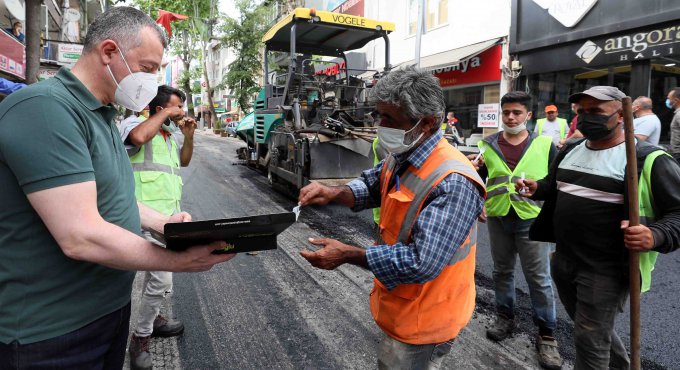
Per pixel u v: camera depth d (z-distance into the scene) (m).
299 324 3.31
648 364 2.82
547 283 2.87
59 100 1.24
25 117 1.19
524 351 3.00
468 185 1.54
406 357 1.66
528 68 9.81
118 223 1.43
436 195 1.54
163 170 2.81
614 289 2.06
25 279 1.27
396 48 14.15
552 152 2.96
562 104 9.32
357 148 6.52
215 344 3.01
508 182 2.94
